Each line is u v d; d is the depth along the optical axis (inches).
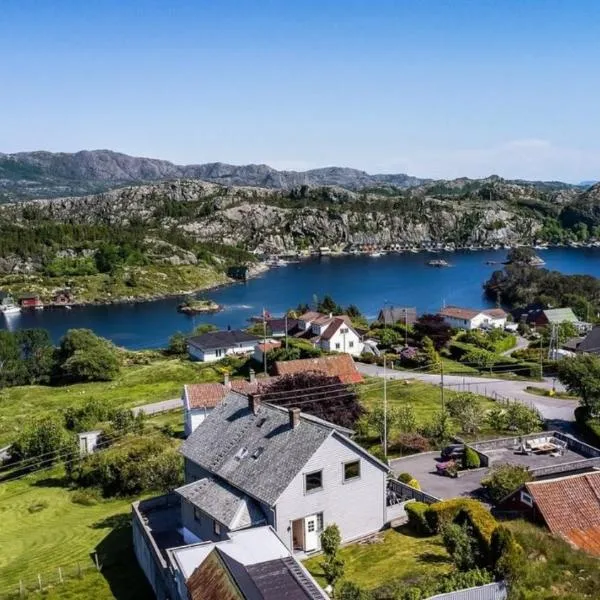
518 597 1090.7
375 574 1337.4
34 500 2369.6
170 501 1845.5
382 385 3710.6
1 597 1539.1
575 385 2783.0
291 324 5772.6
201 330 6112.2
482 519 1327.5
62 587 1566.2
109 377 4785.9
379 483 1619.1
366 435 2472.9
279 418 1723.7
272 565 1049.5
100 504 2282.2
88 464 2471.7
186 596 1138.0
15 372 4847.4
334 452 1541.6
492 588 1100.5
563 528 1396.4
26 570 1721.2
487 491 1891.0
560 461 2193.7
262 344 4793.3
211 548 1263.5
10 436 3331.7
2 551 1910.7
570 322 5885.8
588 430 2637.8
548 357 4446.4
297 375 2637.8
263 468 1571.1
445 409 2844.5
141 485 2330.2
